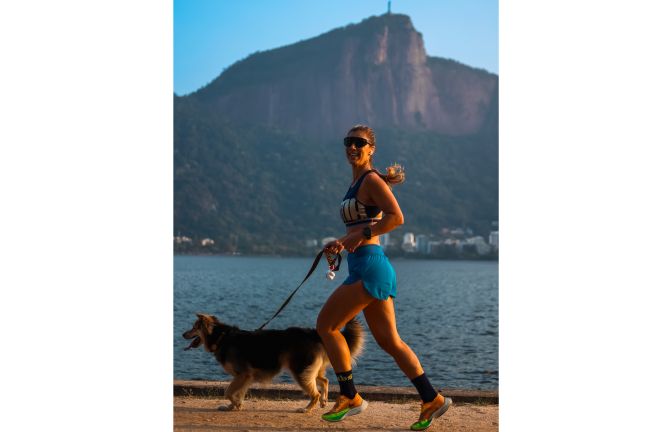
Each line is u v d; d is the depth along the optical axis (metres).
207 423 4.95
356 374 12.10
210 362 12.66
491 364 15.31
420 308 35.16
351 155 4.99
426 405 4.80
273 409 5.52
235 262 118.50
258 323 24.69
